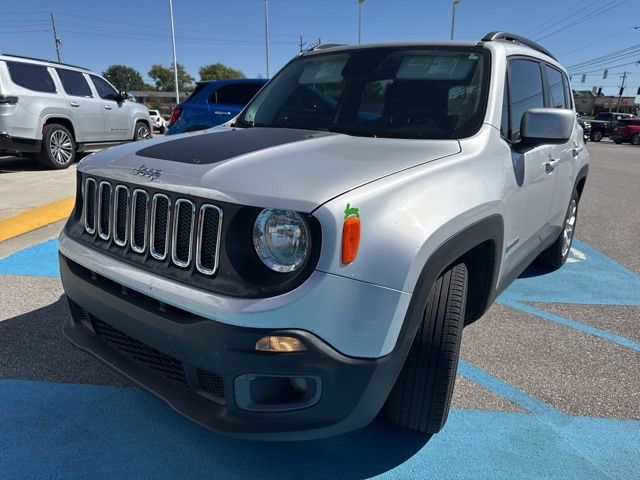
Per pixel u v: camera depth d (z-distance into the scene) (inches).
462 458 87.4
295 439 70.9
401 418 86.5
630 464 86.7
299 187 67.6
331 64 128.5
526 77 124.7
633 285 173.5
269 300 64.7
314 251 64.6
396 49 123.5
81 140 406.0
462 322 83.0
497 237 94.0
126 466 83.6
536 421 97.9
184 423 94.7
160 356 79.7
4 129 345.1
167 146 88.1
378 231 67.9
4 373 108.9
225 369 67.6
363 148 88.7
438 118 103.8
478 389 108.0
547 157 127.1
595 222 275.4
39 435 90.2
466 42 117.9
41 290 154.0
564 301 157.5
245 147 84.9
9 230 216.2
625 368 118.0
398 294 68.0
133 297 77.8
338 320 65.5
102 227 87.1
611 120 1348.4
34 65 369.4
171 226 73.4
